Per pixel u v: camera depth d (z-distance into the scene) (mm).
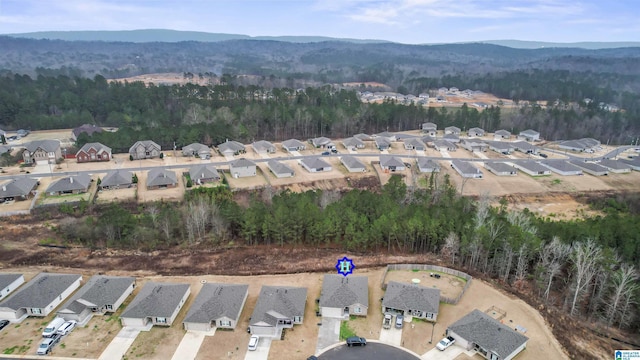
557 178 132875
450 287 66125
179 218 86562
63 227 83312
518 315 59156
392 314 59125
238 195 109188
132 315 55594
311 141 165500
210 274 69875
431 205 92562
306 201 85812
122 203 100438
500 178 131500
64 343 52656
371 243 79188
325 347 52781
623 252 69438
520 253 65625
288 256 76562
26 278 67312
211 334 55000
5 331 54688
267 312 56062
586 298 65062
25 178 107500
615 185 129000
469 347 52625
